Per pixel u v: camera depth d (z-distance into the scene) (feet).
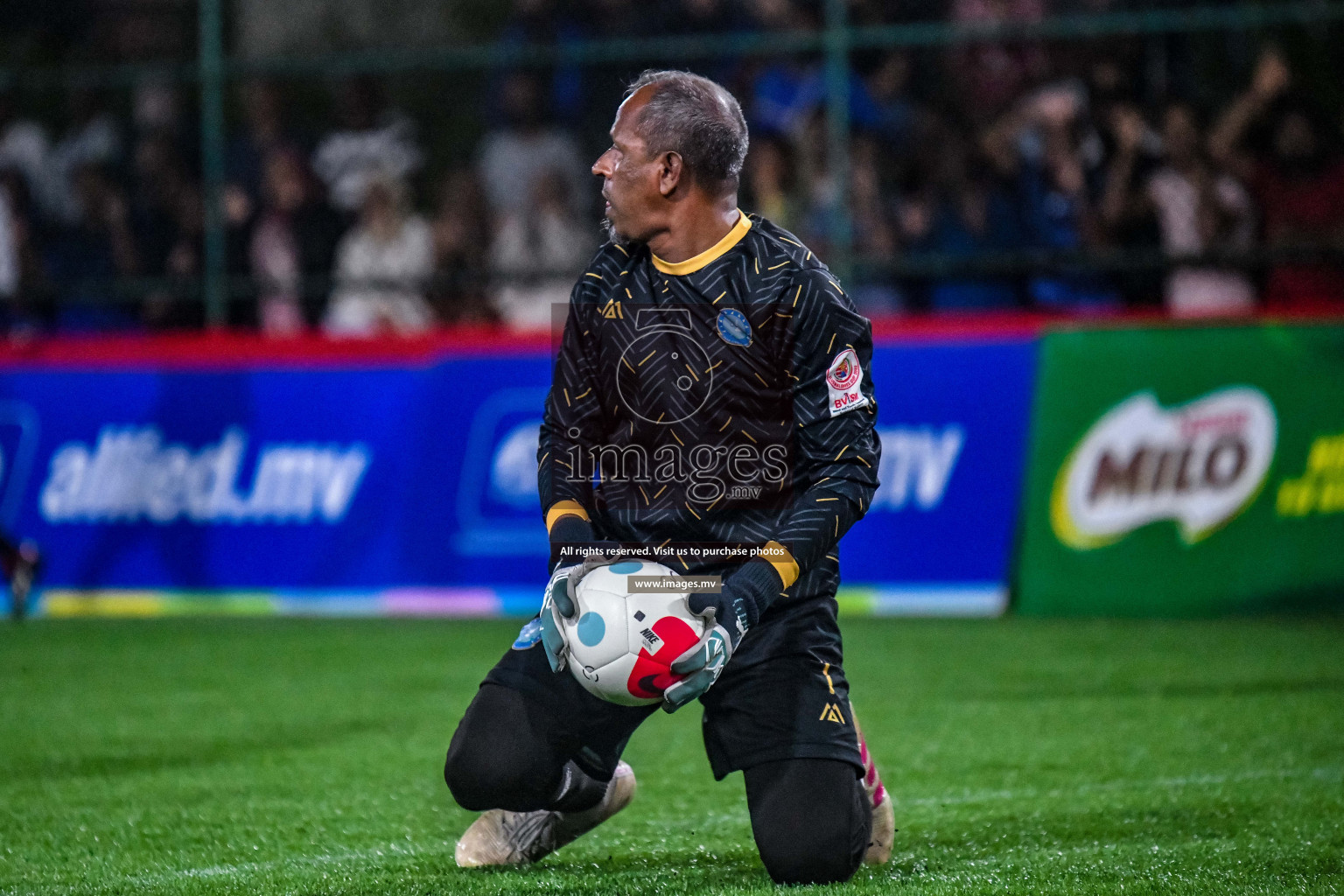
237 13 112.06
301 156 103.14
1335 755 47.70
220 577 85.71
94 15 110.73
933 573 80.79
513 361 85.66
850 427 30.40
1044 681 61.82
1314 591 77.41
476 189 100.58
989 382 81.92
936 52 95.76
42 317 102.01
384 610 83.87
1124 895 31.30
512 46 104.53
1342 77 91.20
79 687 62.85
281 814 41.24
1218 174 91.50
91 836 38.63
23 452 88.69
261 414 87.40
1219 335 79.56
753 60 98.02
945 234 93.76
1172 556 78.69
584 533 31.04
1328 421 78.02
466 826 39.70
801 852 30.58
